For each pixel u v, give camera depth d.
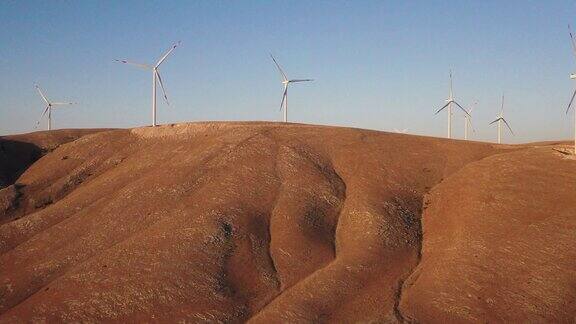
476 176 61.22
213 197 65.12
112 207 68.88
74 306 51.12
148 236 59.69
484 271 46.31
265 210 62.69
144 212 66.12
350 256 53.09
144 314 48.94
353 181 67.25
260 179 68.31
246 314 47.97
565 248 46.31
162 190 69.44
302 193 65.00
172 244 57.00
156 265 54.25
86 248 62.22
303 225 59.22
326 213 62.03
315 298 47.53
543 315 40.94
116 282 53.09
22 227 71.06
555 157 61.22
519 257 46.72
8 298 56.19
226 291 50.50
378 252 53.38
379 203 60.84
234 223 59.72
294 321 44.94
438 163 69.25
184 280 51.72
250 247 56.34
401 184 65.12
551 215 50.66
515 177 58.22
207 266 53.34
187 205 65.00
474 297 44.03
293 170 69.94
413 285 48.22
